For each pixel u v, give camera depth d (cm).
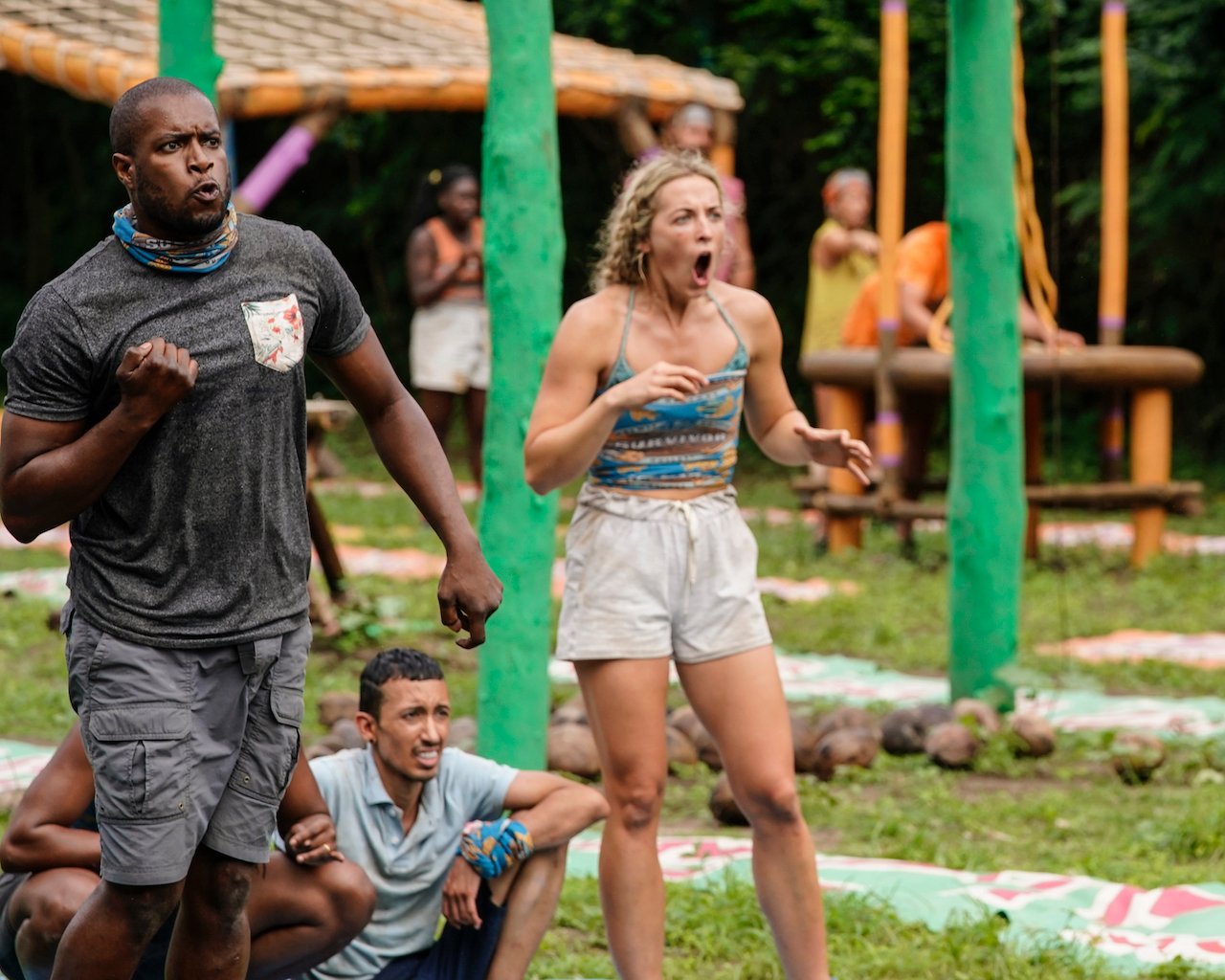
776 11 3528
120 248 566
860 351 2252
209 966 614
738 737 772
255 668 582
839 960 873
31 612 1800
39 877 687
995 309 1389
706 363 788
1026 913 947
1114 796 1219
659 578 770
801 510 2753
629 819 772
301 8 2080
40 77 1856
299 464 597
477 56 1953
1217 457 3391
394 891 767
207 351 563
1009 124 1392
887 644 1764
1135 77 3117
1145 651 1738
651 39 3650
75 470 546
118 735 570
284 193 4062
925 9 3494
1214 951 891
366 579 2058
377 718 764
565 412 784
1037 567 2241
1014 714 1386
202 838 596
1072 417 3500
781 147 3722
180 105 552
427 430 635
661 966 786
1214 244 3331
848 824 1148
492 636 1121
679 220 770
